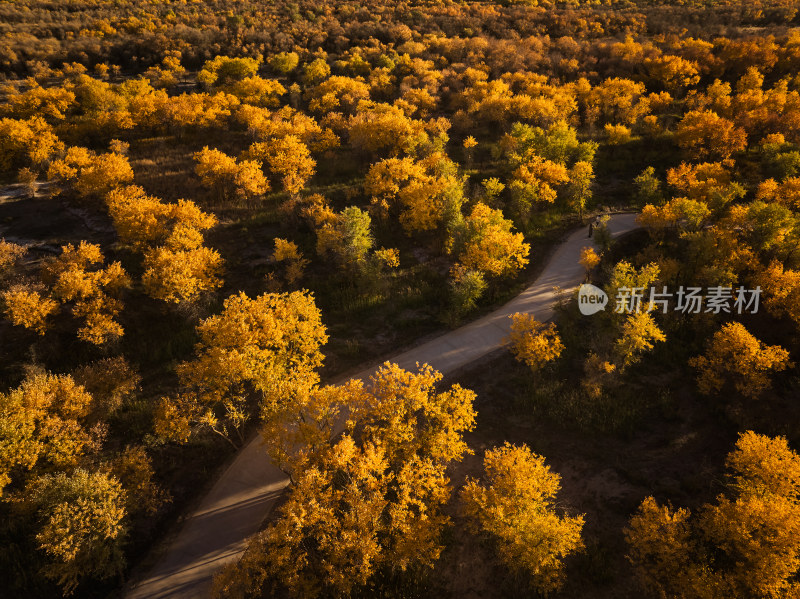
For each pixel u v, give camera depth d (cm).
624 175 8144
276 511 3066
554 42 13400
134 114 8894
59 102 9319
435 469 2825
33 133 8000
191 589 2655
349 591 2350
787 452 2772
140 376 4094
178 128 9200
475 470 3397
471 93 9881
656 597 2541
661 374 4175
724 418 3669
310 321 3888
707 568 2458
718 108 8750
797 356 4178
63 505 2503
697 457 3403
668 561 2484
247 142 8956
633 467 3356
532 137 7762
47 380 3500
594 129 9425
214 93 10706
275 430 2798
